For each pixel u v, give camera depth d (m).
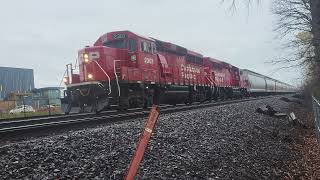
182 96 31.44
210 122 18.42
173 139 13.19
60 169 8.29
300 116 33.00
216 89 41.22
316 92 33.28
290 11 27.73
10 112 38.62
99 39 24.67
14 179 7.45
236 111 25.33
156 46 27.06
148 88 24.77
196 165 10.88
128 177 6.45
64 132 13.59
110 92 20.97
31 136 12.80
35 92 43.47
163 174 9.40
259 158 13.98
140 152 6.46
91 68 21.58
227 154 13.11
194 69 34.62
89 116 19.42
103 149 10.54
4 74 72.62
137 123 15.55
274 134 19.58
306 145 18.97
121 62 22.83
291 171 13.38
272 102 42.22
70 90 22.23
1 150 9.31
